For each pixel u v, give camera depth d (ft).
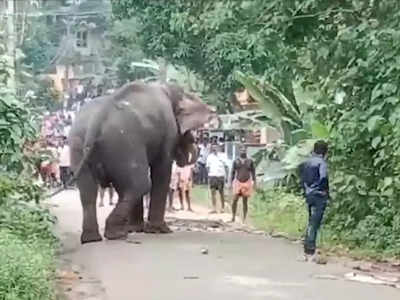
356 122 42.04
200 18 43.04
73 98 205.16
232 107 103.50
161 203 51.85
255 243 47.06
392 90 37.14
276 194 70.54
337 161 49.26
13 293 24.76
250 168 63.57
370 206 47.55
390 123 38.63
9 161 39.81
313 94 58.39
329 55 39.42
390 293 31.63
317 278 34.94
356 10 38.52
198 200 83.71
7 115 38.81
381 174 46.83
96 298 29.86
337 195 48.91
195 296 30.50
